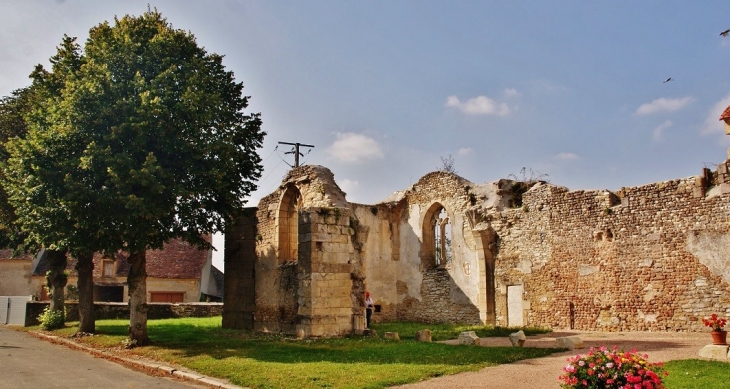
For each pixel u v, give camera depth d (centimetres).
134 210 1634
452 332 2098
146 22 2009
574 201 2264
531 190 2438
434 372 1134
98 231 1683
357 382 1059
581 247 2214
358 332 1895
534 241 2391
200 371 1278
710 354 1228
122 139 1703
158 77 1764
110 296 4522
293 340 1767
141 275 1823
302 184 2147
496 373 1117
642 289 2011
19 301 3172
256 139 2209
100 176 1670
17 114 2677
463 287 2669
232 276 2447
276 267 2209
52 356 1641
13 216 2580
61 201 1636
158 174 1691
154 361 1466
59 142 1708
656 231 1997
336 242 1903
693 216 1905
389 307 2948
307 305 1831
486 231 2561
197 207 1858
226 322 2430
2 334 2472
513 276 2458
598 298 2136
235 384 1128
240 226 2447
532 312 2359
